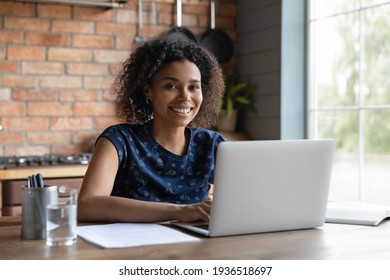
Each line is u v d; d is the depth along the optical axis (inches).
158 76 77.3
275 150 58.1
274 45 153.9
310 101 153.6
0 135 144.2
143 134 77.6
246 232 59.2
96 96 154.3
